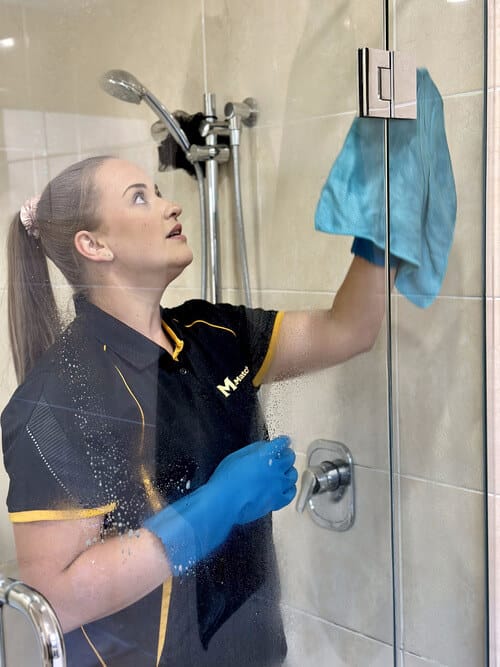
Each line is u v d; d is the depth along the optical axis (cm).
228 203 98
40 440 85
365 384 110
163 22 91
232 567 99
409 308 113
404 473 114
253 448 100
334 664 109
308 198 103
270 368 102
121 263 90
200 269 96
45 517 85
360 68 104
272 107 99
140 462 91
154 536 92
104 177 89
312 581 106
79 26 86
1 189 83
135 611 91
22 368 84
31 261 85
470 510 123
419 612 118
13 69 82
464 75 114
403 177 110
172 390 94
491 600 125
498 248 117
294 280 103
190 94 94
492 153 116
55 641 84
